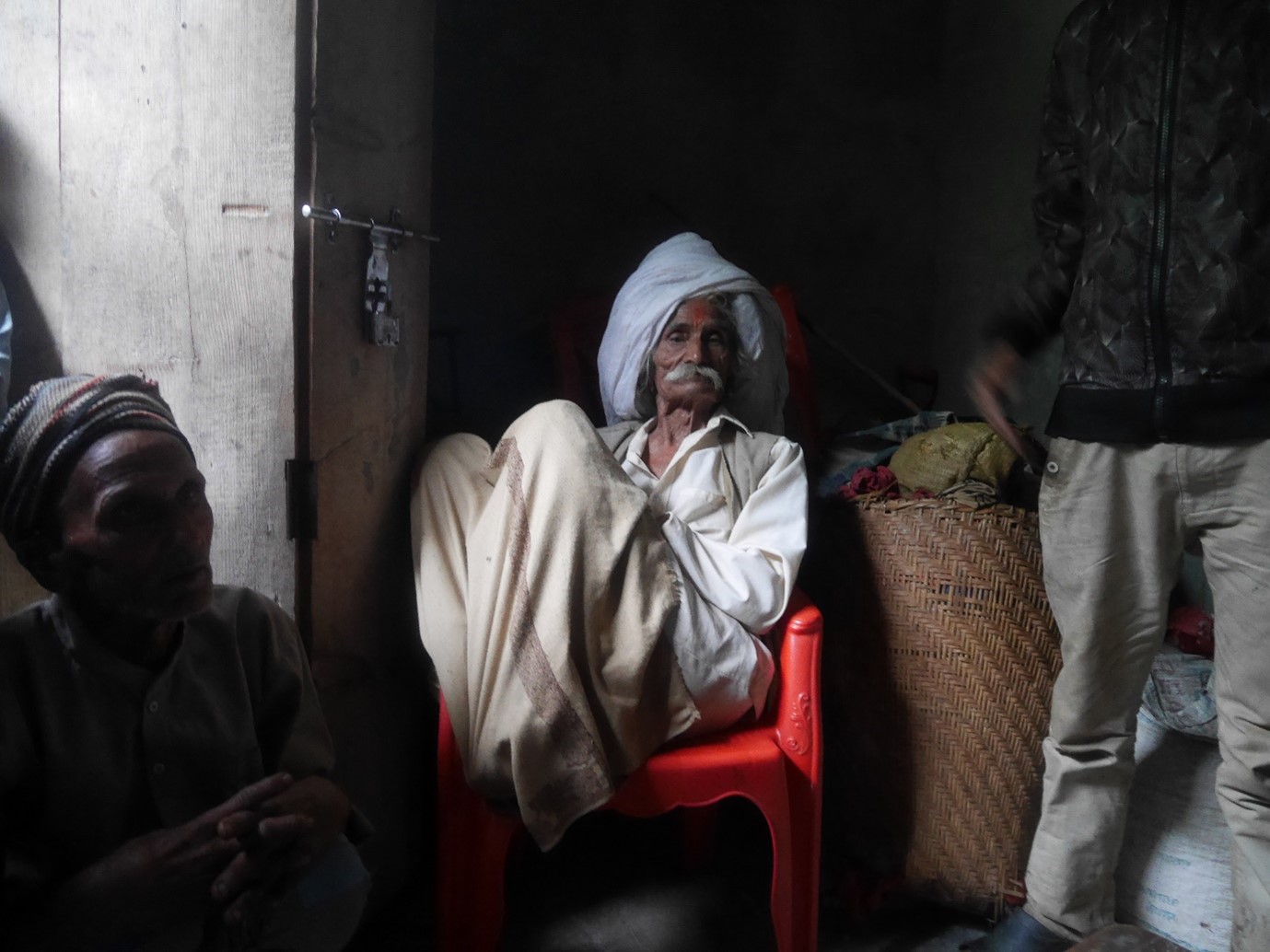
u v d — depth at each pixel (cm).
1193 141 140
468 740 158
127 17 151
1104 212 151
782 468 191
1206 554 153
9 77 156
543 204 294
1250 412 141
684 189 303
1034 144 261
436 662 163
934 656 186
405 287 184
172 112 151
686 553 170
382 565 181
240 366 155
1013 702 183
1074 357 157
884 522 191
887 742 192
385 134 173
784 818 164
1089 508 157
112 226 156
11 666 103
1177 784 175
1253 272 140
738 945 187
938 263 309
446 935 160
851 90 306
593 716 156
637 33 295
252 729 118
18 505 100
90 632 106
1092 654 160
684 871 211
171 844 101
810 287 311
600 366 212
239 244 152
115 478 98
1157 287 145
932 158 311
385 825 186
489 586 159
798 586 209
